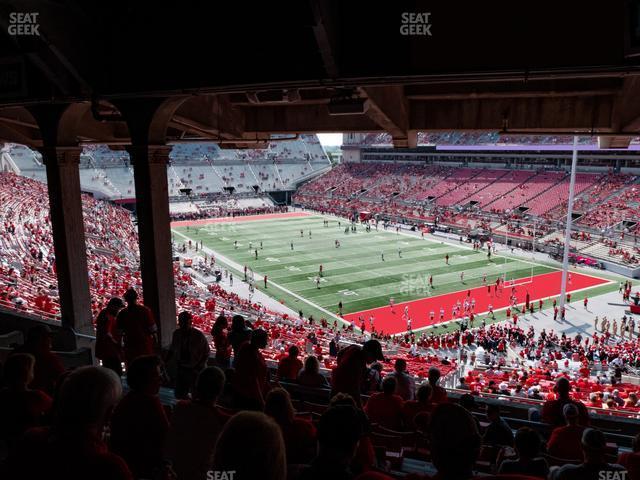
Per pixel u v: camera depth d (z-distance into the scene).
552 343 26.58
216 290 34.78
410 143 9.10
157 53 6.54
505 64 5.29
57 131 8.41
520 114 8.16
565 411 5.45
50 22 6.29
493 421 5.77
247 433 2.04
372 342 6.64
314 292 37.12
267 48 6.00
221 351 8.05
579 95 7.71
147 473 3.68
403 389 7.04
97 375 2.50
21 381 3.96
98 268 31.03
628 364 23.00
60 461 2.40
